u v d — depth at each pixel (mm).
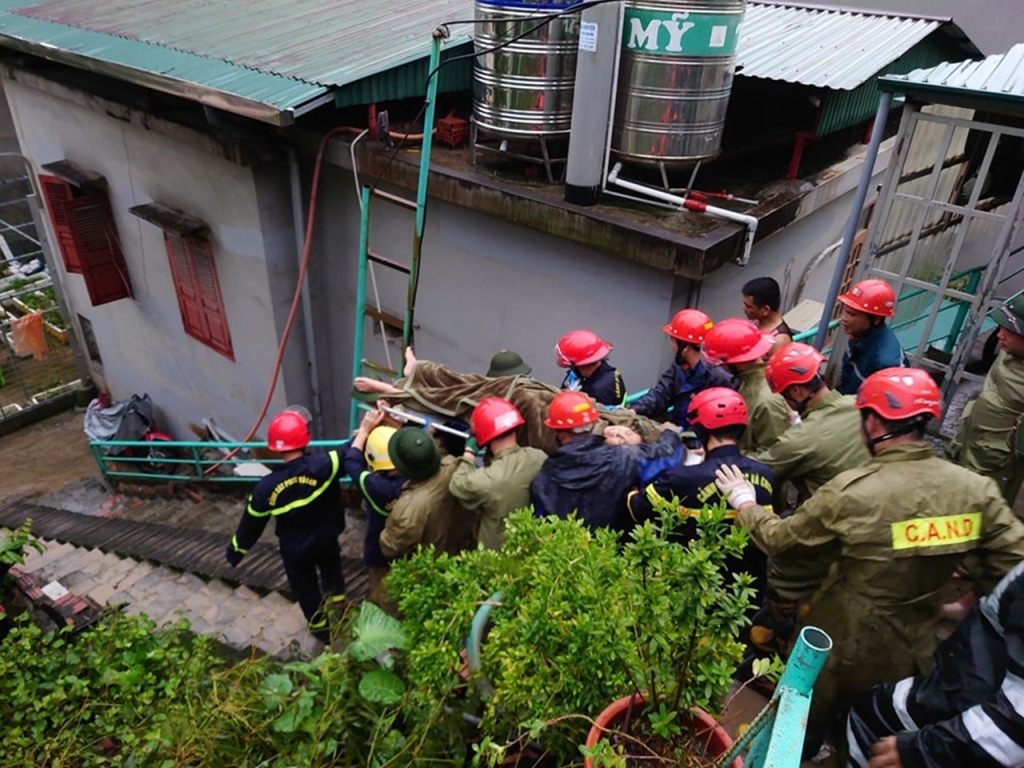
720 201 5289
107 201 8836
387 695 2174
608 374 4207
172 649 3383
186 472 9852
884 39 5988
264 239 7137
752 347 3611
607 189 5391
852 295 3891
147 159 7910
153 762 2602
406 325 5781
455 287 6395
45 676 3330
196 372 9242
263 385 8258
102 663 3299
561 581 1903
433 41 4902
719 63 4707
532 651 1854
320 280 7625
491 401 3461
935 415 2318
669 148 4910
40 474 10320
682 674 1810
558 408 3219
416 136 6117
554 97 5090
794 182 5816
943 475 2297
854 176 6328
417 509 3662
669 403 4219
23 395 11977
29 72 8562
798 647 1309
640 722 1833
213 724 2490
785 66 5566
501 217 5434
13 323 10867
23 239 15180
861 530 2311
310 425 8383
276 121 5371
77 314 10805
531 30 4699
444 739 2156
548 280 5672
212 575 5781
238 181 7004
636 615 1825
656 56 4648
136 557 6281
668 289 4992
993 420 3570
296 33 6691
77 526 7992
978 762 1601
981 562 2350
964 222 4145
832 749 2834
